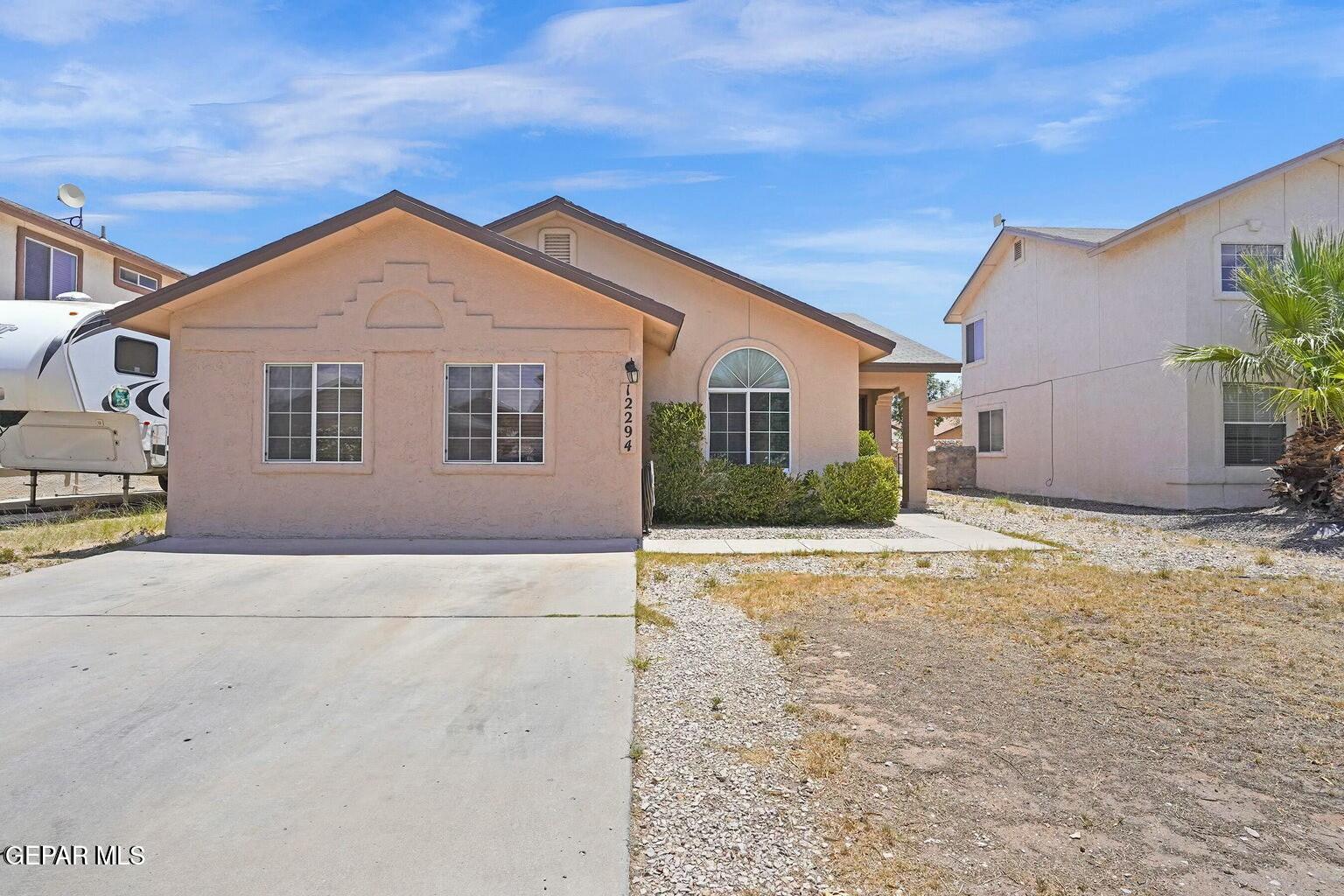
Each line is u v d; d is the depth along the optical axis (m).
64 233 17.23
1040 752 4.05
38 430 13.50
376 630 6.30
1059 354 19.31
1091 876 2.96
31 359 12.35
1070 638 6.05
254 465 10.76
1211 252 15.04
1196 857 3.10
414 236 10.85
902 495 16.34
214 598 7.34
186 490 10.78
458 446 10.88
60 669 5.32
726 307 13.70
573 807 3.49
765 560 9.43
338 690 4.95
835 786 3.68
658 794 3.61
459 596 7.43
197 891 2.88
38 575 8.32
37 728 4.34
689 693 4.91
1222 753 4.04
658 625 6.46
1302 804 3.53
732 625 6.47
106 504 15.21
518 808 3.48
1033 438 20.48
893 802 3.52
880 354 13.89
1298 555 9.79
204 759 3.97
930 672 5.27
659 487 12.82
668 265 13.80
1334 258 12.08
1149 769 3.85
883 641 5.98
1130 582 8.12
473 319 10.82
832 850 3.14
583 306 10.87
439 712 4.59
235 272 10.29
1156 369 15.83
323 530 10.78
